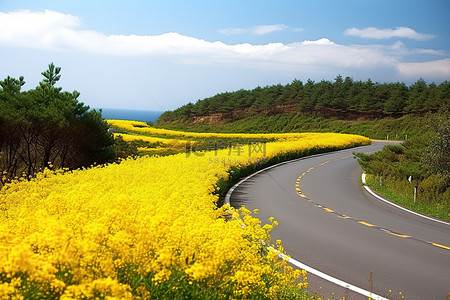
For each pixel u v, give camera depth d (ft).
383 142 229.66
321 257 30.27
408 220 47.60
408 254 31.78
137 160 71.82
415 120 292.61
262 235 23.38
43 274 10.13
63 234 11.71
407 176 77.82
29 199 28.25
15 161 64.49
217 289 13.96
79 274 11.18
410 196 63.26
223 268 14.55
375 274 26.50
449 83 311.27
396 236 38.32
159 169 58.54
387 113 329.11
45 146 68.39
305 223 43.11
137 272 12.59
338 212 50.72
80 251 11.56
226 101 421.18
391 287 24.06
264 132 353.31
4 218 25.30
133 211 19.62
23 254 9.98
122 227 15.67
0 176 55.11
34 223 16.67
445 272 27.27
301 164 114.32
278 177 85.92
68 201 21.88
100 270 12.22
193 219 21.79
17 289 10.59
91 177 46.37
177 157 90.33
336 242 35.12
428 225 45.09
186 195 34.81
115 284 9.97
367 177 87.30
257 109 401.90
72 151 73.05
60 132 65.92
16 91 69.15
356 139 201.16
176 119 440.45
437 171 68.80
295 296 18.90
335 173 95.20
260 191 65.92
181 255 14.28
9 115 60.95
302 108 372.99
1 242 13.11
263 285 15.33
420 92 328.70
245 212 25.03
